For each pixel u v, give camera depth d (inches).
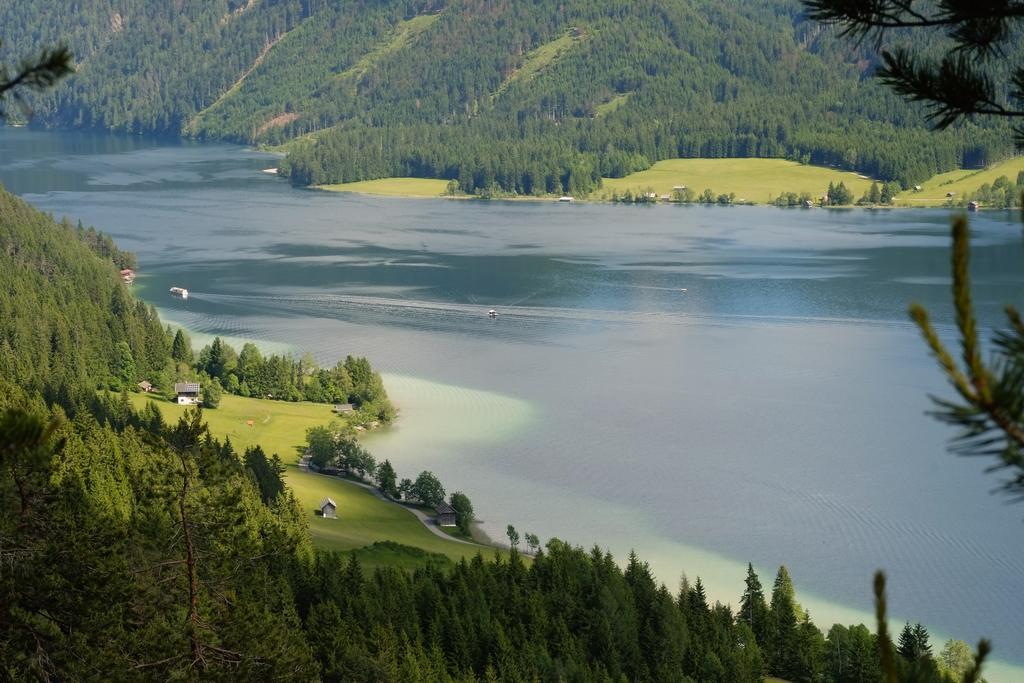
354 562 3912.4
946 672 3444.9
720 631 3905.0
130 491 4074.8
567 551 4315.9
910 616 4362.7
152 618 1971.0
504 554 4847.4
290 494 4852.4
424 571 4121.6
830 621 4347.9
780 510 5369.1
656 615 3895.2
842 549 4958.2
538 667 3555.6
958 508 5359.3
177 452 2011.6
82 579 1886.1
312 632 3316.9
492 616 3838.6
